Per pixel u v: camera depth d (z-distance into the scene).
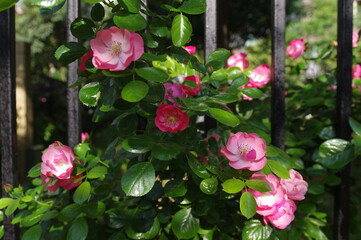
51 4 0.82
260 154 0.89
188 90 1.00
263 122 1.31
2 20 1.06
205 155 1.00
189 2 0.89
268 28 5.09
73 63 1.07
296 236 1.12
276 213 0.91
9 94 1.07
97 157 0.99
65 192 1.08
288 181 0.95
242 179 0.92
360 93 1.34
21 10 7.84
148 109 0.93
